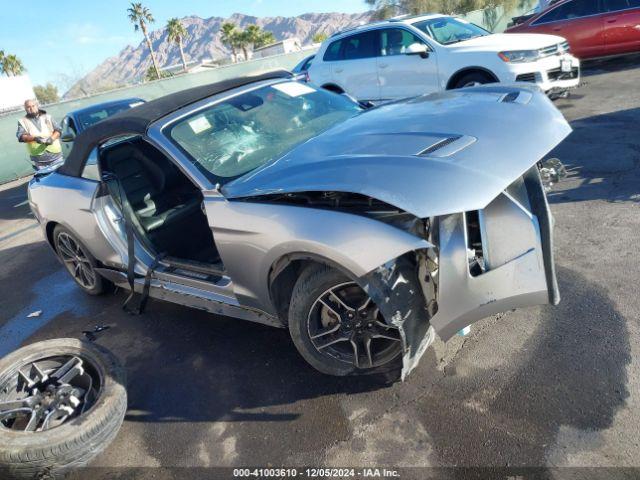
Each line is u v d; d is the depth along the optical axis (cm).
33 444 228
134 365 329
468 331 269
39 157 795
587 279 317
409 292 227
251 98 340
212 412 270
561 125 258
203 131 303
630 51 993
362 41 845
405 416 239
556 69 692
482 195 204
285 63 2098
